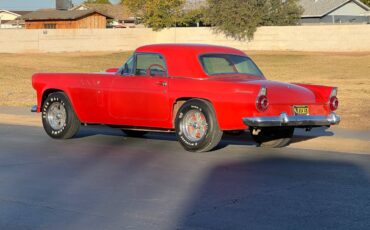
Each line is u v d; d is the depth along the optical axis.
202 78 10.61
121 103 11.34
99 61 49.81
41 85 12.58
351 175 8.84
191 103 10.43
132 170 9.31
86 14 73.62
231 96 10.02
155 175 8.92
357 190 7.86
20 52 61.06
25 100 21.97
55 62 47.34
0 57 50.88
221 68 10.95
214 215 6.71
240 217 6.61
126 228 6.31
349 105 18.28
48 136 13.12
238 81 10.45
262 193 7.71
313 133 12.92
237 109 9.97
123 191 7.94
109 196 7.69
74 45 63.72
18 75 35.50
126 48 65.44
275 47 60.28
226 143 12.07
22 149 11.39
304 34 58.97
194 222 6.45
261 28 60.50
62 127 12.41
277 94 10.11
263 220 6.48
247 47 61.53
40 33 61.94
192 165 9.65
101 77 11.67
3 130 14.29
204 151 10.67
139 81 11.10
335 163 9.84
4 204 7.36
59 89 12.30
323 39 58.12
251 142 12.26
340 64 43.94
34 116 16.41
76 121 12.32
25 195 7.79
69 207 7.19
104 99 11.59
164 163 9.84
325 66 42.59
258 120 9.80
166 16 65.25
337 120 10.83
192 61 10.76
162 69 10.96
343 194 7.64
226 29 61.41
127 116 11.32
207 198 7.48
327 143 11.93
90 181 8.57
